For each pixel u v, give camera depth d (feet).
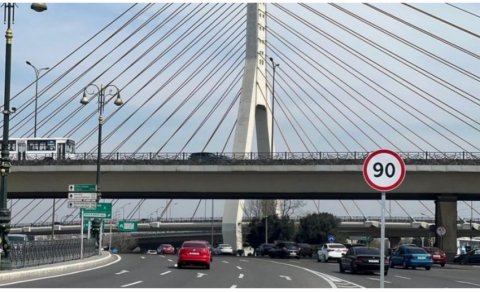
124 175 192.44
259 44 231.09
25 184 194.90
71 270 106.32
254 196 207.72
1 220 88.63
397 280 94.73
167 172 190.08
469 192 181.27
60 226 323.78
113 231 376.07
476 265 172.76
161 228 352.08
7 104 89.51
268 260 179.42
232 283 80.94
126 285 74.43
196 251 120.06
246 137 212.64
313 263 163.73
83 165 190.29
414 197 203.10
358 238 412.36
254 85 221.87
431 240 392.68
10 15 88.89
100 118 164.04
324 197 208.44
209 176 190.80
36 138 215.92
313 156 186.09
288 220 317.83
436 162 178.09
